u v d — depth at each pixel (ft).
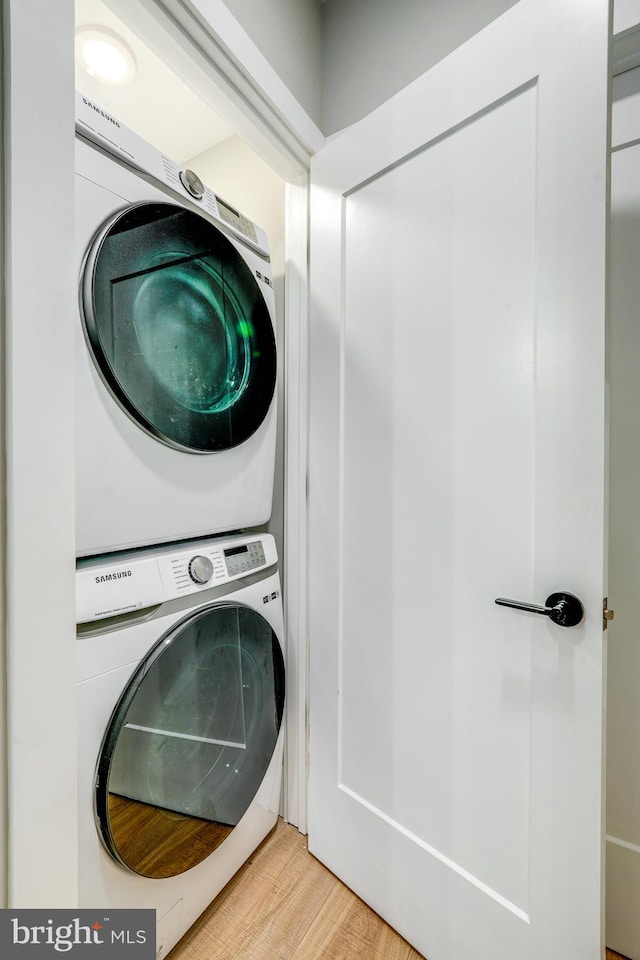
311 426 4.17
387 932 3.47
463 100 2.99
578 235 2.48
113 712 2.60
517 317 2.76
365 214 3.68
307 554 4.38
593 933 2.46
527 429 2.72
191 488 3.33
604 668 2.46
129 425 2.85
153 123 5.27
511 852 2.80
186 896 3.29
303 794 4.46
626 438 3.36
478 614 2.97
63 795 1.90
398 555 3.45
